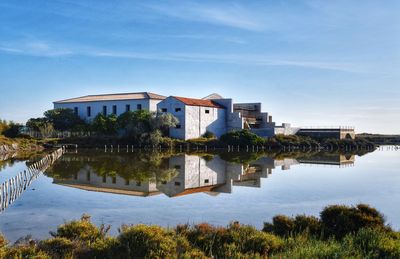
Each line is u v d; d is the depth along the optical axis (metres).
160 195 26.08
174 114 88.31
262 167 46.84
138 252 11.52
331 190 29.25
